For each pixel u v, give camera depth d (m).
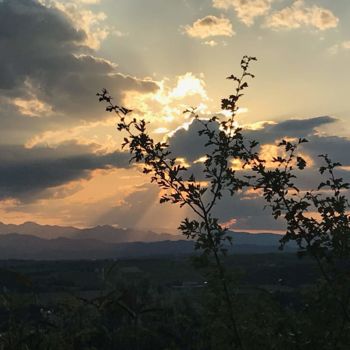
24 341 2.01
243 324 2.23
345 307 2.24
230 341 2.21
